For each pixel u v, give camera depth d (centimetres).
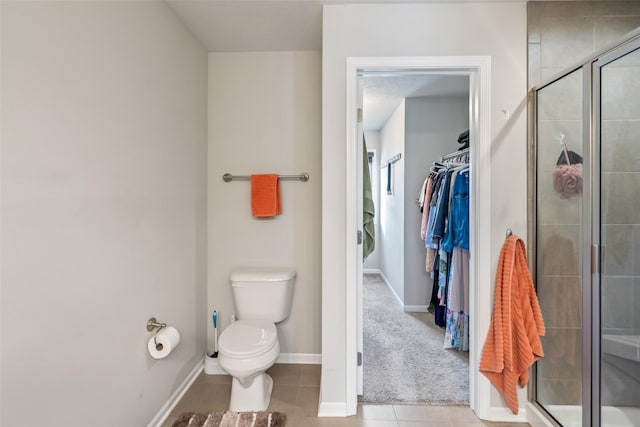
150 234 158
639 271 141
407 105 344
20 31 93
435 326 305
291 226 231
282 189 231
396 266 387
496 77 170
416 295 348
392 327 302
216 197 232
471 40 170
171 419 171
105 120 126
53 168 103
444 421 170
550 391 162
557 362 159
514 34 169
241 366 162
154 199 162
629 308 143
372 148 514
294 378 212
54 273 104
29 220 95
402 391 197
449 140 344
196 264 214
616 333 143
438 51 170
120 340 136
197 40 213
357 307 186
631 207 142
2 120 88
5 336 89
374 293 416
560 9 167
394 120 395
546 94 163
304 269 231
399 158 367
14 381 91
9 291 90
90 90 118
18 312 92
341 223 175
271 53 229
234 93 230
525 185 169
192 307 207
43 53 100
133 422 145
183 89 194
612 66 137
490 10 169
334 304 176
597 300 142
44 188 100
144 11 152
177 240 187
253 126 230
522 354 162
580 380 149
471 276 179
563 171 156
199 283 219
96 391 122
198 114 216
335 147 175
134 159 145
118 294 134
